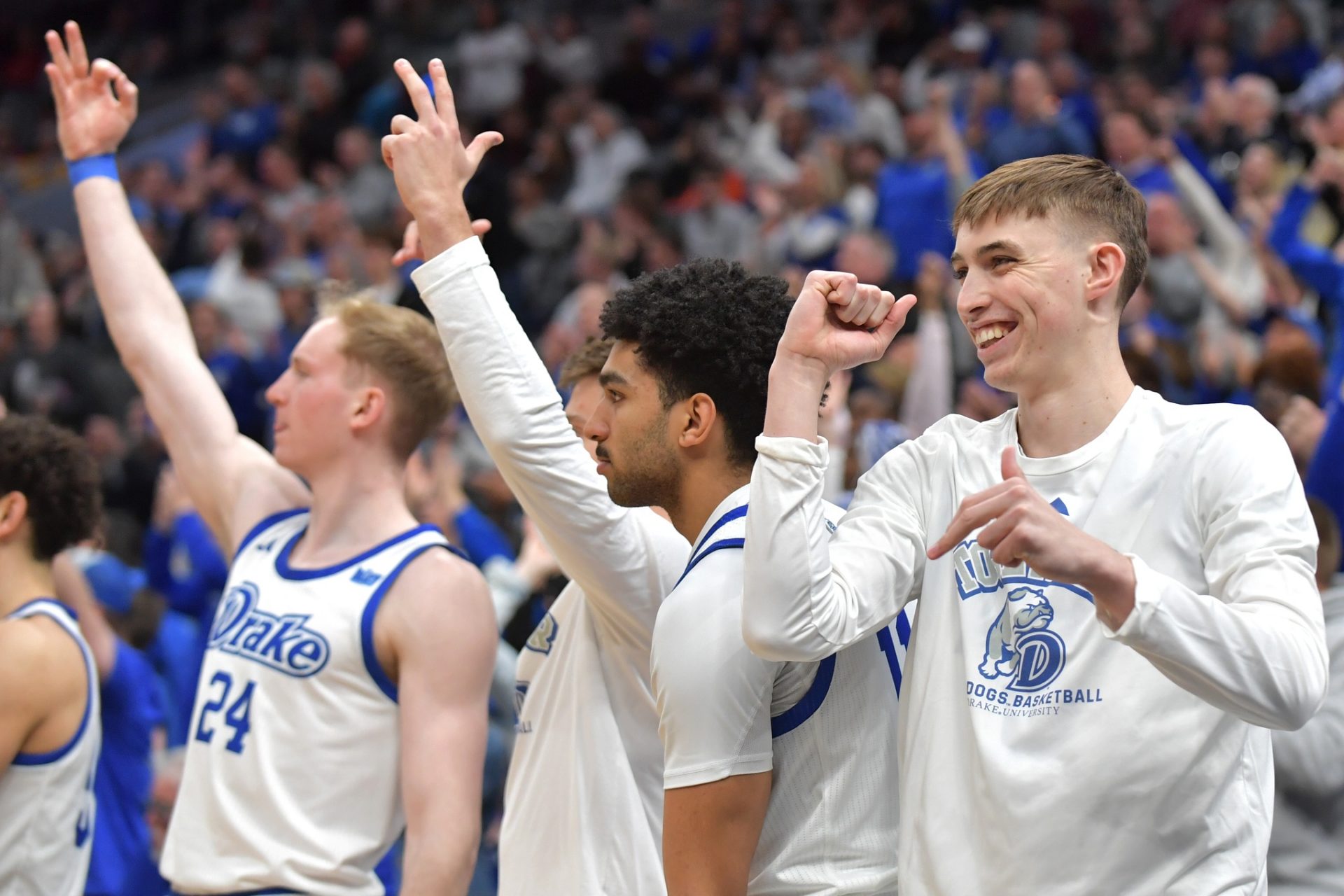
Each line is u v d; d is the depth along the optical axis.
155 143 16.59
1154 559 1.85
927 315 5.34
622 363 2.27
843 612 1.90
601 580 2.38
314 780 2.78
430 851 2.65
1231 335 6.05
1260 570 1.75
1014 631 1.88
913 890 1.90
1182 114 8.62
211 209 13.52
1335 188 5.95
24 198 15.94
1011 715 1.84
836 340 1.95
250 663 2.86
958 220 2.01
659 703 2.09
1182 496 1.87
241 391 9.57
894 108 10.84
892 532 2.02
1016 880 1.79
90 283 12.16
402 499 3.04
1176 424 1.91
